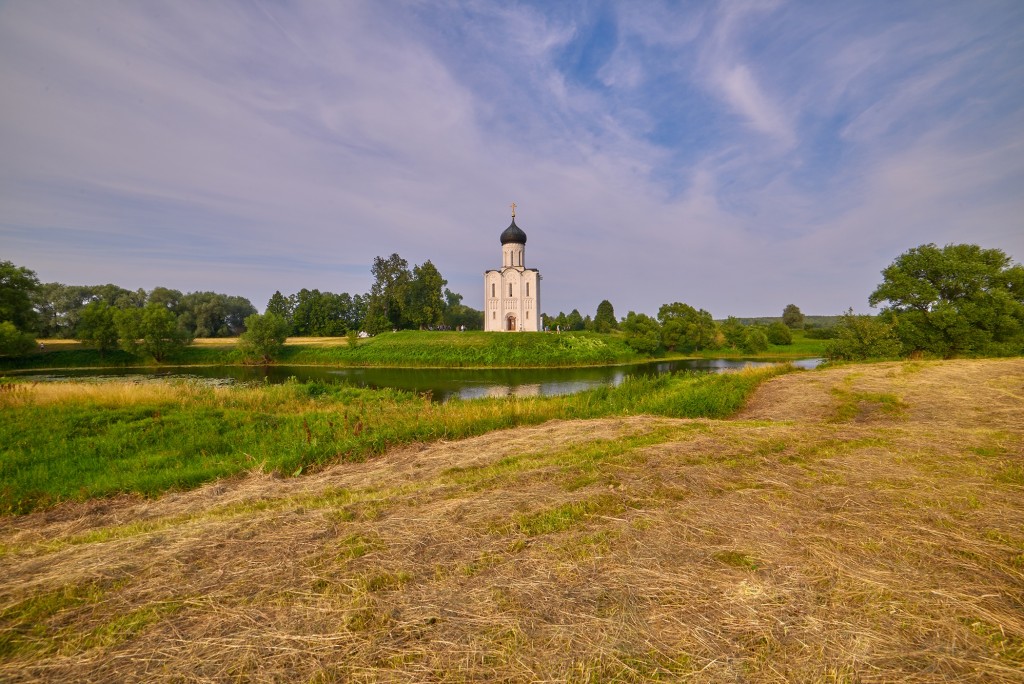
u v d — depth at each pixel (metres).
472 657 2.57
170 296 90.69
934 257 28.50
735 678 2.37
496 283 67.19
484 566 3.66
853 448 7.45
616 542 4.02
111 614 3.13
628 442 8.18
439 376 39.41
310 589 3.36
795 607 2.96
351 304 91.00
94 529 5.24
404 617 2.97
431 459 7.81
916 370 16.97
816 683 2.32
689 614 2.92
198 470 7.73
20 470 7.71
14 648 2.83
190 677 2.49
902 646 2.59
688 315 65.75
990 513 4.47
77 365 50.34
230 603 3.21
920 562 3.56
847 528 4.23
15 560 4.21
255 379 36.00
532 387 31.91
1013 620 2.76
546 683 2.35
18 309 48.59
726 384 18.41
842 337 28.92
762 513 4.65
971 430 8.60
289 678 2.47
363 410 13.01
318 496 5.94
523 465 6.91
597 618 2.88
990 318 26.31
